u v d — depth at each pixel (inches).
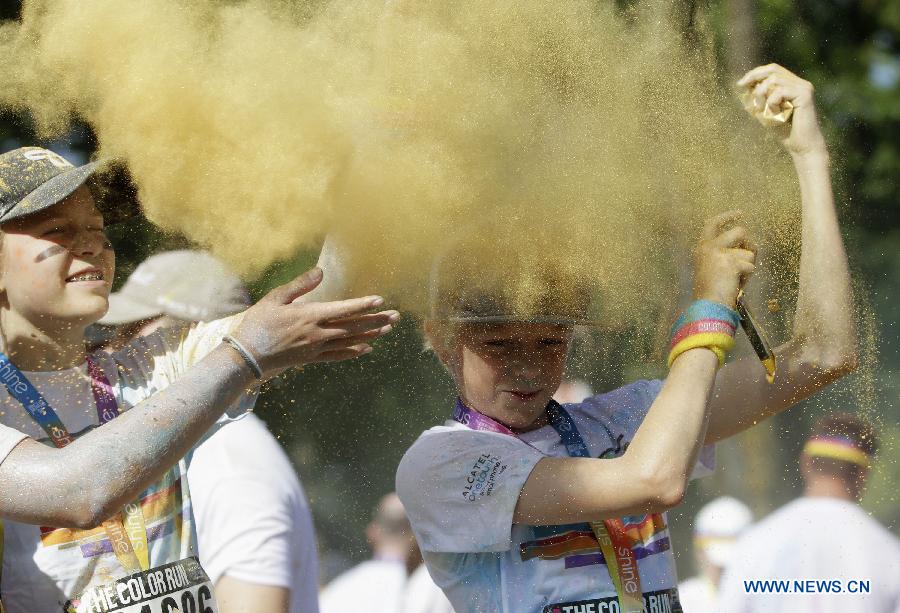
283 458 354.9
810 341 339.3
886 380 917.8
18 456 261.9
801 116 346.6
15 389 301.0
